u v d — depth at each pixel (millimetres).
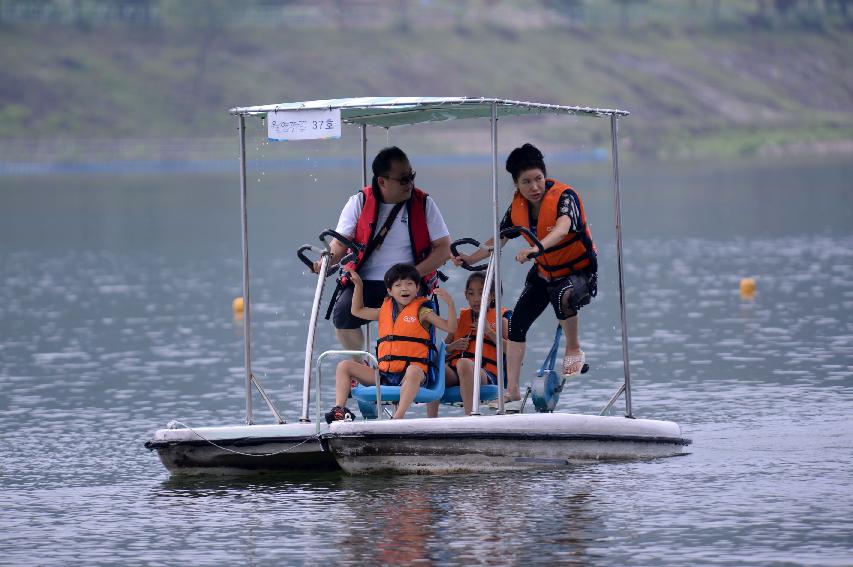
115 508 36156
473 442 37625
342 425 36750
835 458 40156
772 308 75562
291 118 37250
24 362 63312
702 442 42719
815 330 67000
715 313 74250
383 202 39688
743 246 113375
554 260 39719
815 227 130500
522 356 41000
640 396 51594
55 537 33469
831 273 92062
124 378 58469
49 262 112000
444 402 41062
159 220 157000
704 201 173250
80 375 59469
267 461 38656
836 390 51594
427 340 38156
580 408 49375
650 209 161625
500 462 38062
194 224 149375
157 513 35375
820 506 34500
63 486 39062
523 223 39562
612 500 35188
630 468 38781
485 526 32906
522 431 37906
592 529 32594
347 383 38531
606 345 64312
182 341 69000
